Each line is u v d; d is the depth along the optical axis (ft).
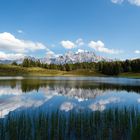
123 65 651.66
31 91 148.97
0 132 44.80
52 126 47.70
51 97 120.06
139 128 41.11
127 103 99.35
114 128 49.19
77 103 98.94
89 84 226.17
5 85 195.11
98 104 96.22
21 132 45.03
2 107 85.97
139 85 212.43
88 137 45.06
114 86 199.00
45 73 615.16
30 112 74.33
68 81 282.56
